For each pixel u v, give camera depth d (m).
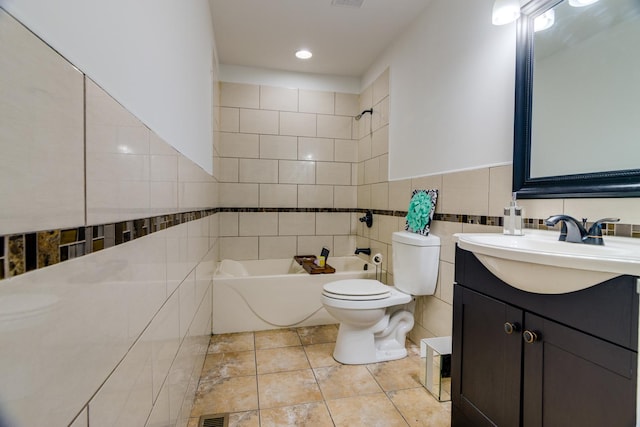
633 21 1.01
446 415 1.49
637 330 0.70
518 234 1.32
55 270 0.41
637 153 1.00
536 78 1.33
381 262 2.70
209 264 2.22
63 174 0.43
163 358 0.94
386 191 2.69
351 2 2.09
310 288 2.56
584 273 0.78
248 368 1.89
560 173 1.24
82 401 0.48
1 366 0.32
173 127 1.08
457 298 1.30
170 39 1.05
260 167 3.17
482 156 1.62
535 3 1.32
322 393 1.65
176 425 1.14
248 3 2.11
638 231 0.99
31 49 0.36
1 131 0.32
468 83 1.72
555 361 0.88
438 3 1.99
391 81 2.61
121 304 0.63
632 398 0.70
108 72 0.58
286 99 3.20
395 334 2.11
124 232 0.65
